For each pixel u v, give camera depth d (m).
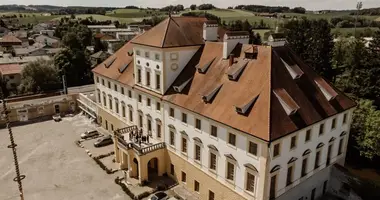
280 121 31.53
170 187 43.41
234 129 32.88
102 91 62.81
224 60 40.81
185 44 44.44
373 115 47.00
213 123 35.84
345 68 85.38
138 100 50.50
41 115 73.38
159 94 44.69
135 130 51.28
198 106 38.22
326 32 97.31
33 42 186.12
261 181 31.41
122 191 43.03
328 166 40.62
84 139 59.75
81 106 75.50
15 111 69.81
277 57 36.91
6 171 48.38
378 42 80.38
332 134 39.28
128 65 56.50
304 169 36.47
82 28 178.50
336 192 41.66
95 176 46.88
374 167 49.94
